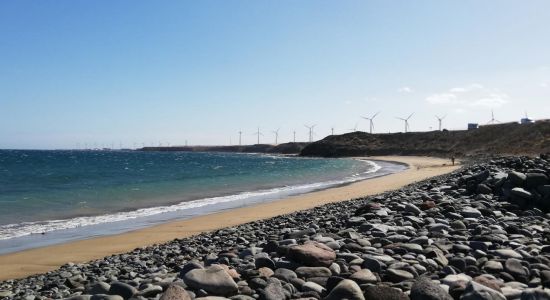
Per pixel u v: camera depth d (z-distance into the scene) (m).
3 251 13.30
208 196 28.42
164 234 15.48
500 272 5.11
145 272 7.98
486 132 110.06
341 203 18.69
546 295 3.90
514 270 5.05
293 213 17.09
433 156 111.56
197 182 39.91
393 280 4.99
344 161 104.12
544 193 11.17
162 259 9.91
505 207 10.84
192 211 21.48
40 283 8.83
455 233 7.79
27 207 23.28
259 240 10.55
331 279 4.84
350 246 6.43
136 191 31.59
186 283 4.93
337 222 10.85
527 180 11.91
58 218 19.67
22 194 29.72
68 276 9.20
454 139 119.94
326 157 150.00
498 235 7.13
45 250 13.34
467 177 14.71
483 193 12.67
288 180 42.41
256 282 5.05
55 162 88.56
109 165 77.81
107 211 21.80
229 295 4.86
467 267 5.36
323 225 10.73
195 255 9.70
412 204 11.07
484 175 13.77
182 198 27.33
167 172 56.72
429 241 6.71
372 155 136.75
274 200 25.39
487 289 4.07
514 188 11.64
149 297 5.06
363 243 6.84
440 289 4.22
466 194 13.48
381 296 4.24
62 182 40.19
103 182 39.97
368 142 149.62
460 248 6.29
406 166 68.81
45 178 45.12
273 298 4.56
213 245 11.05
